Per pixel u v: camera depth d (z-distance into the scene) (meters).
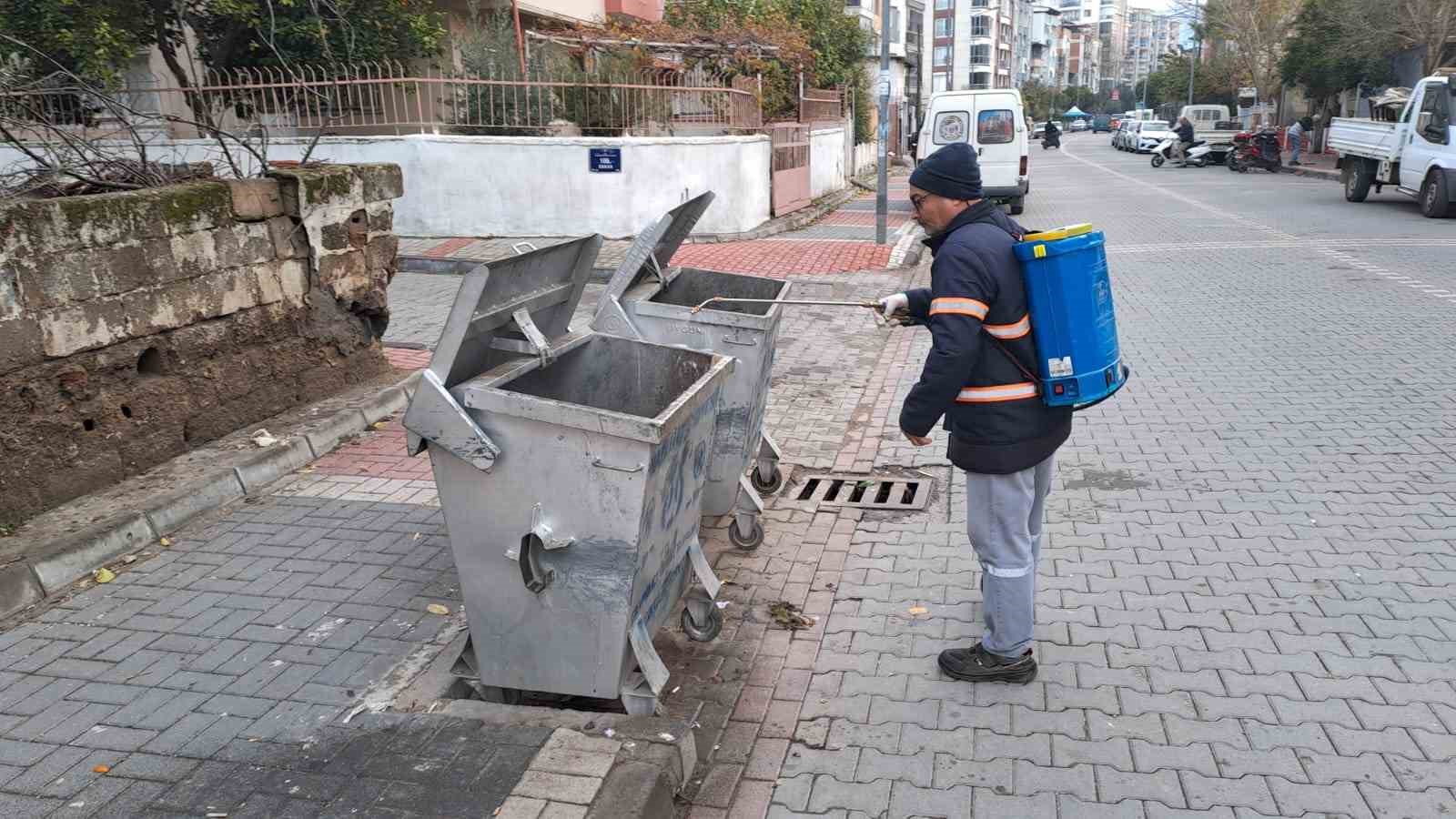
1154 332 8.86
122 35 11.82
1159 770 3.07
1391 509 4.93
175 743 3.04
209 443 5.46
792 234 15.54
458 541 3.06
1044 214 18.94
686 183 13.99
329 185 6.21
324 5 12.34
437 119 13.65
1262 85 38.94
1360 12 25.52
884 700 3.50
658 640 3.91
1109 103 123.12
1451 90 16.88
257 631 3.75
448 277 12.02
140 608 3.93
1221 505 5.06
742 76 16.66
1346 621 3.90
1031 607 3.49
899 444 6.20
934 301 3.21
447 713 3.15
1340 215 17.72
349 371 6.62
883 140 13.94
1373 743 3.15
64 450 4.59
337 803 2.74
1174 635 3.84
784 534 4.91
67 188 5.52
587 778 2.81
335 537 4.61
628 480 2.86
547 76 14.04
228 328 5.55
